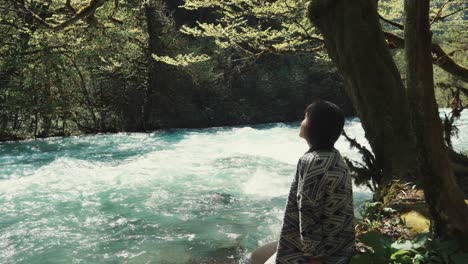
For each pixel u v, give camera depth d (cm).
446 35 1128
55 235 664
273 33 895
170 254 578
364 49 571
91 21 856
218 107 2750
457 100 689
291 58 3231
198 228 681
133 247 609
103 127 2289
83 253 593
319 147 260
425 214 439
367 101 579
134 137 2012
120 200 856
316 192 247
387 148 570
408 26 309
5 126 1953
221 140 1834
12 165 1289
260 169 1140
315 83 3259
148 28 2442
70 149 1628
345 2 578
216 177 1048
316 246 247
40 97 2077
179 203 827
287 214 275
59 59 2045
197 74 2572
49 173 1128
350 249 262
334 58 613
